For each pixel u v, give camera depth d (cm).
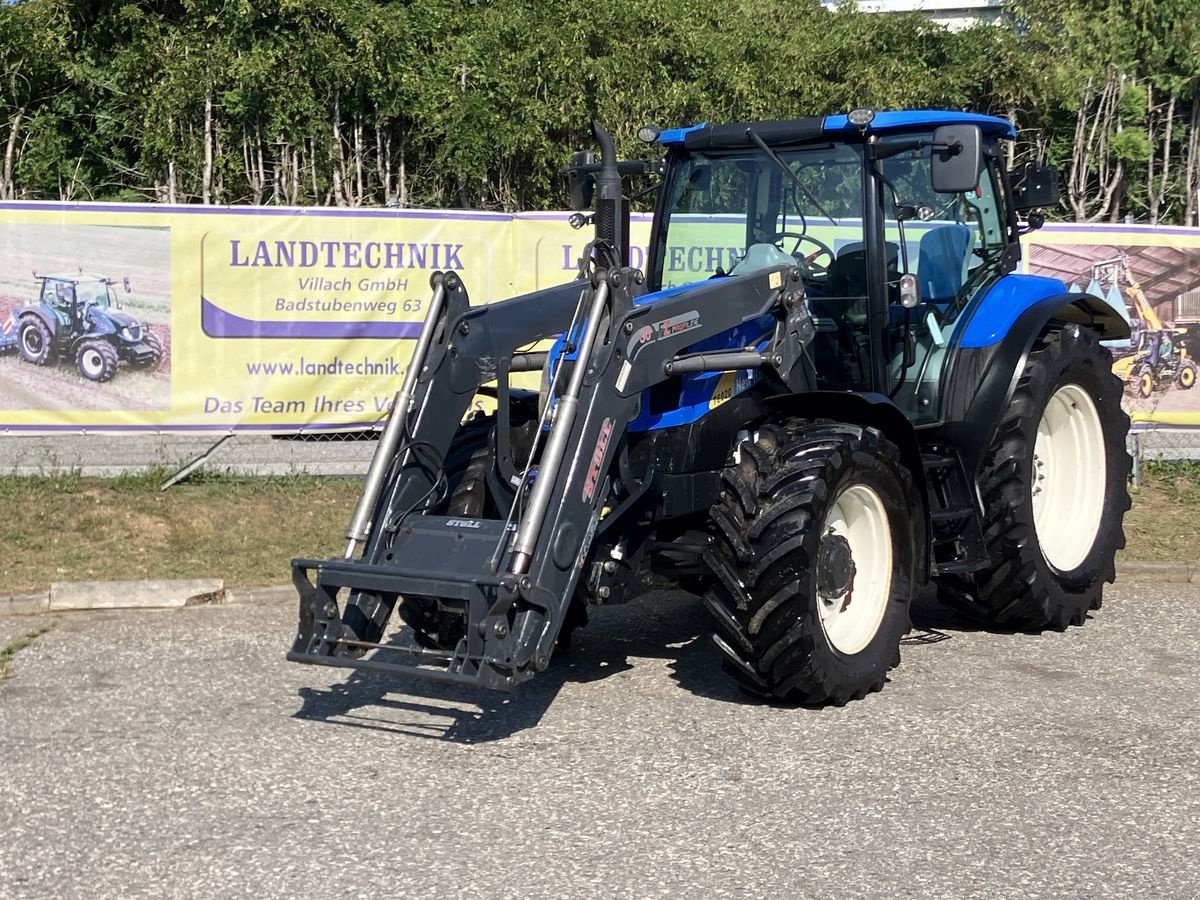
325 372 920
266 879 404
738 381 608
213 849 425
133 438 988
